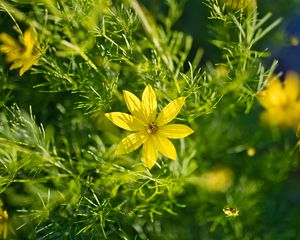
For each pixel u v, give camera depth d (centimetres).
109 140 43
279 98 43
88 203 40
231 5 36
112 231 41
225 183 45
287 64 58
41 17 38
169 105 34
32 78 44
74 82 38
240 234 45
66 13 36
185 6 53
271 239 46
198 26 53
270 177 46
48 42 37
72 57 38
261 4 53
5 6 35
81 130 44
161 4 52
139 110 34
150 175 38
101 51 38
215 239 46
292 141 48
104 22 36
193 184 45
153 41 39
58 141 43
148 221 45
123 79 43
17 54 36
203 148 46
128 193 42
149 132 34
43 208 39
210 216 45
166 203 41
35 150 38
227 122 46
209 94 39
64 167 38
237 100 40
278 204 47
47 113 46
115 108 43
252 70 38
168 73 39
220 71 40
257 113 47
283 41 52
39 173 40
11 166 36
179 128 34
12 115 39
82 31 38
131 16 37
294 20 60
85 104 39
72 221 39
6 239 41
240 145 47
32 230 41
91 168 39
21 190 43
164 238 45
